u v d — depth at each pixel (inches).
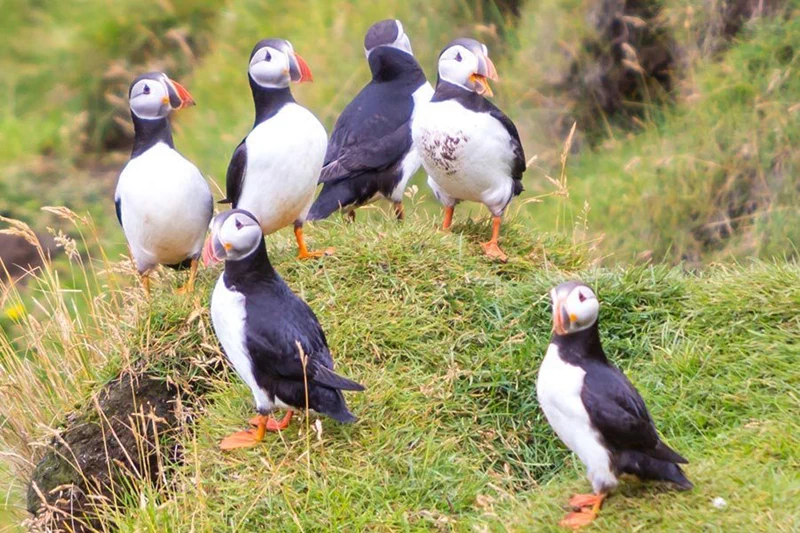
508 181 435.8
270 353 328.2
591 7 661.9
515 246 457.1
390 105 502.0
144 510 327.6
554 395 294.2
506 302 402.0
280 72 403.2
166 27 847.1
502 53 709.3
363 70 724.7
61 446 381.7
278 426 349.4
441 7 732.0
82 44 851.4
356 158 492.1
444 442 347.3
